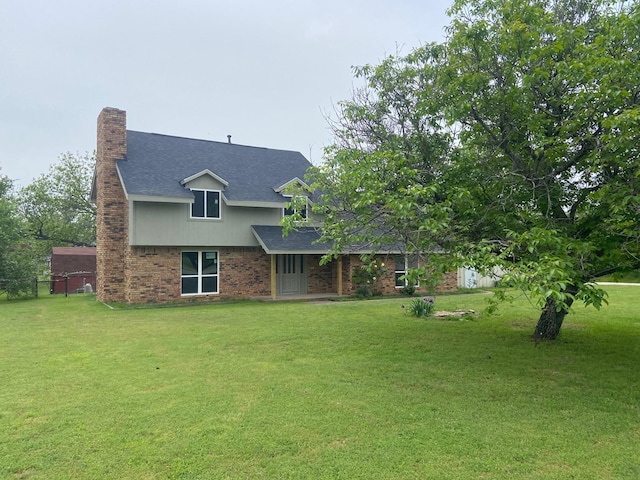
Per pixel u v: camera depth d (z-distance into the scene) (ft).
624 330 32.73
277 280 64.34
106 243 57.57
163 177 57.31
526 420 16.01
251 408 17.22
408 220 21.98
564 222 23.07
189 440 14.29
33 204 113.39
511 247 18.06
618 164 19.63
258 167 68.64
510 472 12.14
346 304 53.42
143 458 13.06
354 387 19.95
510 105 22.26
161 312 46.83
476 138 24.71
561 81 21.39
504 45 21.07
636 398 18.44
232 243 60.39
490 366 23.54
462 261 19.01
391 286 66.44
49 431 15.07
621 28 19.02
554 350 26.86
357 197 24.43
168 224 55.88
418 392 19.26
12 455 13.29
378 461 12.82
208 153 67.36
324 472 12.19
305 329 34.99
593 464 12.58
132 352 27.20
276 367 23.50
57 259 84.43
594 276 22.36
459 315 41.55
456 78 22.35
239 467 12.51
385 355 26.14
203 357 25.82
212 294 59.52
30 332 34.68
